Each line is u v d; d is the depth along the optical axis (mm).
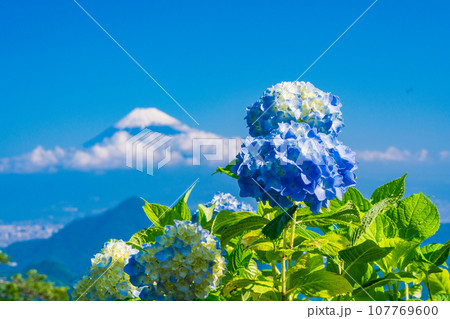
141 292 2020
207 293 2002
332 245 2062
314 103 2186
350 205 2012
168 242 2004
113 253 2133
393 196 2357
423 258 2096
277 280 2166
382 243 2137
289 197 1936
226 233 2053
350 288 1948
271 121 2152
